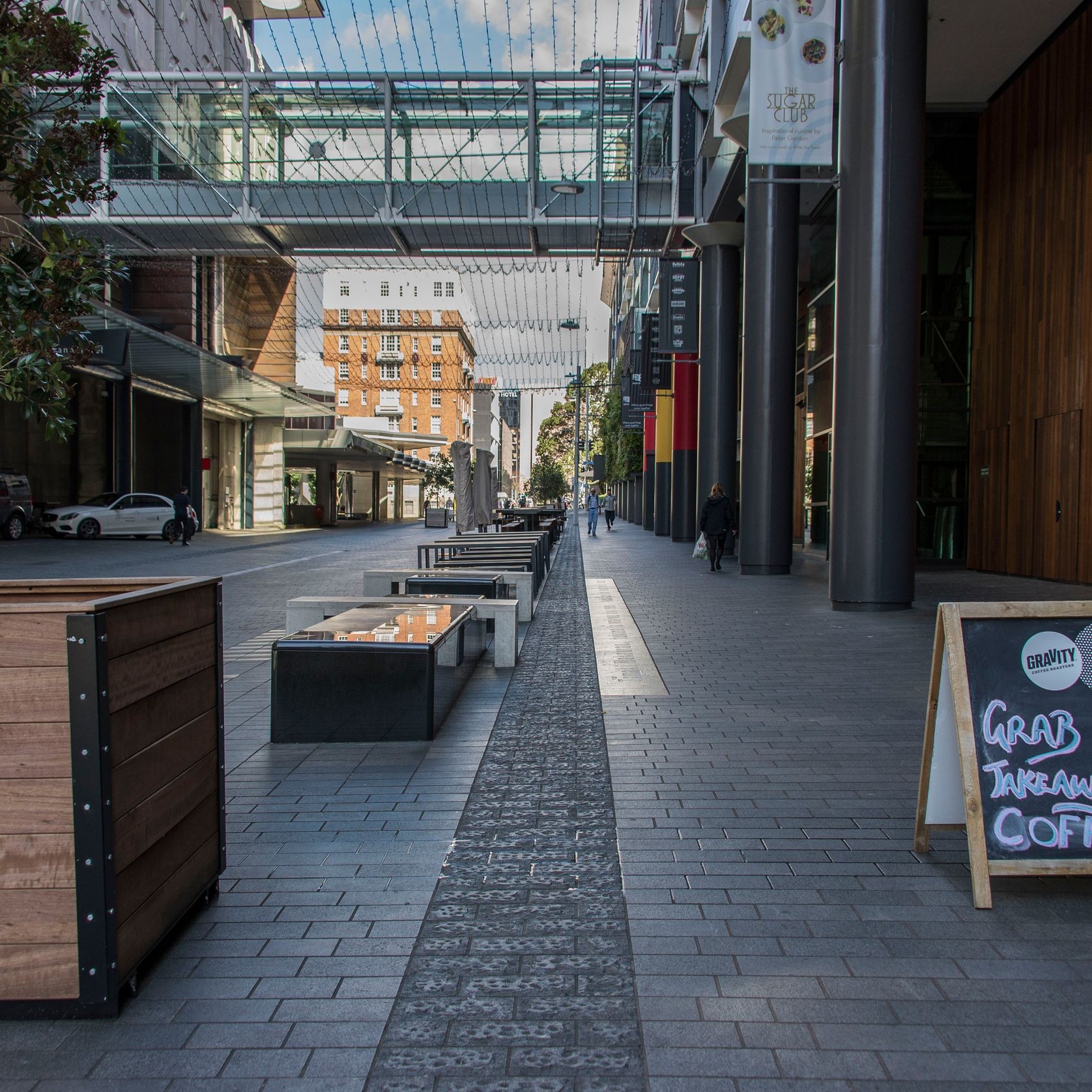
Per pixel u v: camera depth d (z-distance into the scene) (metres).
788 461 16.61
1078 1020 2.55
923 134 10.91
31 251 4.71
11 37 4.36
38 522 27.56
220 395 36.78
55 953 2.53
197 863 3.14
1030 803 3.33
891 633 9.58
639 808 4.31
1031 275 15.12
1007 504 15.99
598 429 62.31
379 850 3.80
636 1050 2.41
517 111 20.81
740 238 21.34
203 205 20.59
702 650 8.66
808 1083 2.27
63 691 2.46
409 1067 2.33
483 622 8.29
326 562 20.28
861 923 3.13
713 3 18.88
